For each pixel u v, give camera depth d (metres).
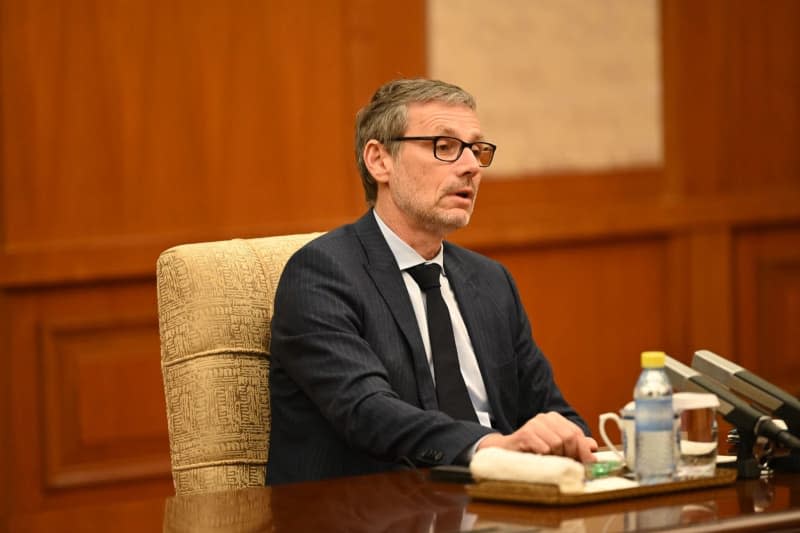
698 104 14.04
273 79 11.87
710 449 4.82
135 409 11.44
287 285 6.28
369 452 5.67
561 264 13.52
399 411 5.57
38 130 10.99
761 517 4.17
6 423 10.99
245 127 11.77
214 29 11.60
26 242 10.99
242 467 6.28
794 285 14.69
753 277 14.48
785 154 14.49
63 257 11.08
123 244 11.30
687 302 14.12
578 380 13.65
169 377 6.38
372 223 6.59
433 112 6.46
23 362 11.05
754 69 14.30
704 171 14.10
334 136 12.15
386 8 12.37
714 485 4.74
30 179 10.98
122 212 11.31
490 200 13.00
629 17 13.62
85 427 11.24
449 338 6.41
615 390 13.84
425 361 6.25
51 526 4.56
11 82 10.87
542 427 5.08
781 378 14.63
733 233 14.37
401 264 6.51
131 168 11.32
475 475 4.65
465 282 6.75
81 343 11.27
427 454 5.40
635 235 13.84
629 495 4.52
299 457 6.14
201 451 6.23
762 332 14.54
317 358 5.98
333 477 6.05
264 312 6.53
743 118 14.27
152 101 11.38
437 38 12.63
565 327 13.57
